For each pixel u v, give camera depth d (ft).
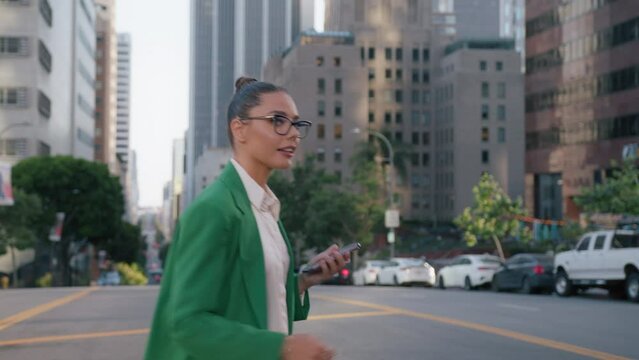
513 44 424.05
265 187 9.09
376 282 154.40
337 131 411.34
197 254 7.80
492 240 234.79
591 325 51.57
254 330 7.35
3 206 178.09
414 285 143.84
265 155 8.80
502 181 412.57
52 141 286.46
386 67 445.78
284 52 472.44
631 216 109.70
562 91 240.94
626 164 116.26
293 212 255.29
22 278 252.01
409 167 440.86
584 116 229.66
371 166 241.76
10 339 45.21
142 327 52.06
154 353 8.13
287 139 8.86
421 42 448.24
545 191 254.88
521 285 102.12
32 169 222.28
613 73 216.74
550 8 246.88
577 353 38.19
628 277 80.28
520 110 414.82
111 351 40.11
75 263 331.36
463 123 412.77
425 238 331.98
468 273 119.75
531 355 37.58
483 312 61.98
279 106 8.85
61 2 305.53
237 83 9.48
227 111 9.07
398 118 444.96
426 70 447.83
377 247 336.90
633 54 208.44
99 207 228.63
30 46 255.09
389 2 460.55
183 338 7.49
